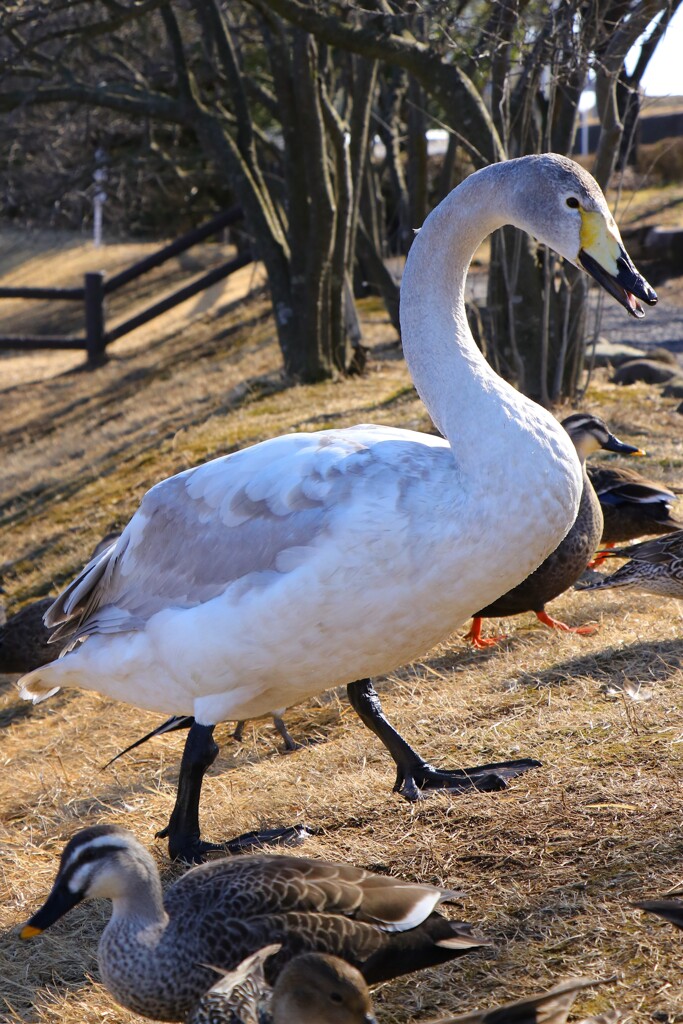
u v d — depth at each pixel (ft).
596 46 31.60
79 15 59.41
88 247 110.11
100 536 35.37
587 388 37.99
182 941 10.69
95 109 70.90
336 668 13.65
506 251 35.35
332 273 45.75
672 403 35.76
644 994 10.41
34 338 71.46
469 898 12.37
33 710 24.68
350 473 13.05
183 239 69.41
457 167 59.16
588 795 13.89
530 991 10.73
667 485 25.96
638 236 75.97
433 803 14.46
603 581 19.45
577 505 12.98
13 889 15.03
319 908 10.72
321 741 18.25
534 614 21.43
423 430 33.37
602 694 16.87
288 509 13.23
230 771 17.60
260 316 65.87
